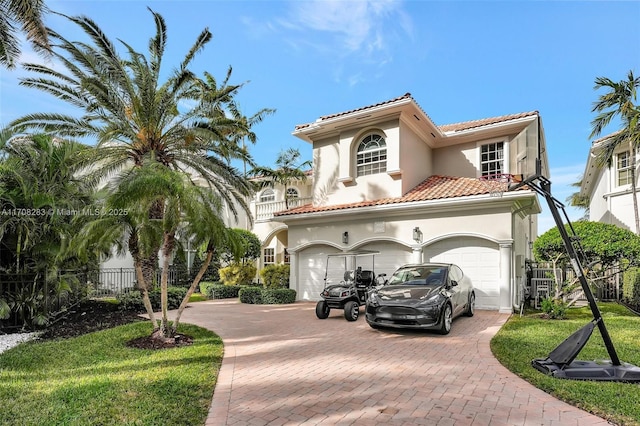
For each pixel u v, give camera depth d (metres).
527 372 6.20
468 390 5.52
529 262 16.73
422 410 4.81
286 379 6.07
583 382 5.66
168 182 7.65
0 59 9.98
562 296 12.59
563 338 8.49
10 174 10.04
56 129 13.81
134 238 8.41
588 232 12.33
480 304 13.37
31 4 9.16
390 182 15.91
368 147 16.89
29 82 13.01
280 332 9.94
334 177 17.72
